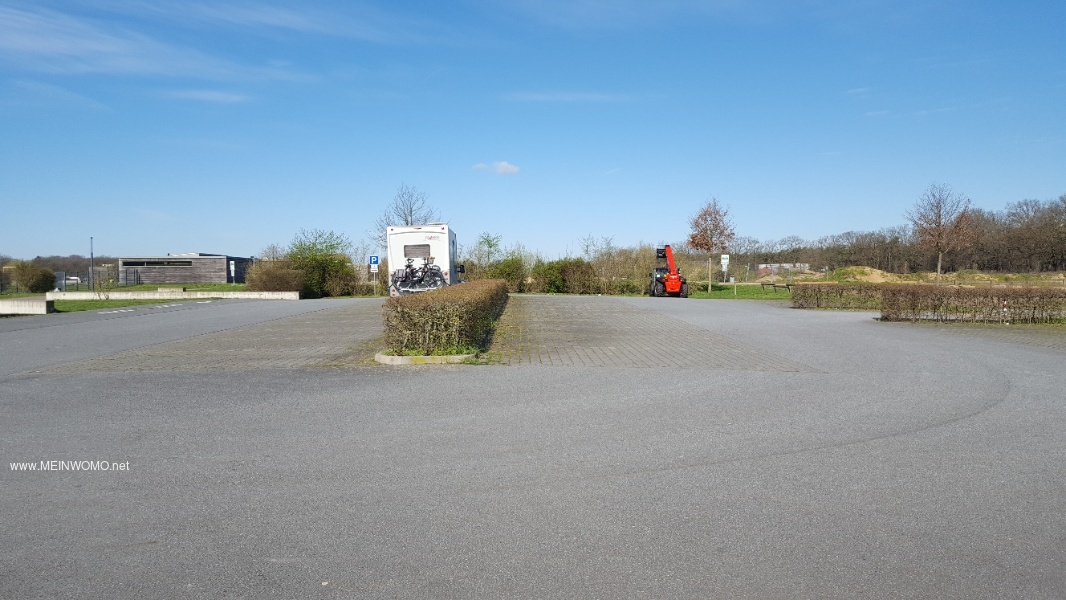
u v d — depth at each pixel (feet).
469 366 38.04
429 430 23.88
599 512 16.43
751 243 231.30
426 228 89.81
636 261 180.96
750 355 42.98
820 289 91.15
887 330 60.49
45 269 150.51
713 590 12.78
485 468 19.69
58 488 18.07
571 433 23.49
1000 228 194.29
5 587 12.84
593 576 13.28
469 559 13.97
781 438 22.95
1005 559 14.08
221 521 15.90
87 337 54.70
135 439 22.76
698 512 16.44
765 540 14.92
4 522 15.85
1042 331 60.49
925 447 21.93
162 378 34.45
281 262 147.43
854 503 17.06
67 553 14.26
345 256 159.33
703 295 140.67
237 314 80.84
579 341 50.67
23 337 55.26
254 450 21.48
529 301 112.88
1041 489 18.08
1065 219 182.60
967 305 68.95
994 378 34.88
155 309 92.07
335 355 42.63
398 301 40.88
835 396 29.96
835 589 12.86
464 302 42.16
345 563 13.80
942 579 13.25
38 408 27.48
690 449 21.59
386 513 16.38
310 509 16.62
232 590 12.73
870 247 206.18
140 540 14.89
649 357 41.96
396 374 35.47
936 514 16.38
